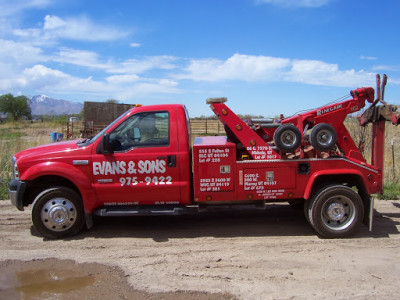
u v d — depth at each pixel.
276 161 5.75
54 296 4.00
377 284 4.19
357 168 5.86
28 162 5.71
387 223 6.50
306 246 5.45
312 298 3.88
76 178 5.66
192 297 3.95
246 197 5.80
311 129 6.00
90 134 23.28
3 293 4.07
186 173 5.75
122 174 5.72
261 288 4.12
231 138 6.08
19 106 72.94
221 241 5.71
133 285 4.24
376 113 6.04
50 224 5.78
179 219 6.91
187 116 6.09
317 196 5.70
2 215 7.15
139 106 6.00
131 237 5.93
